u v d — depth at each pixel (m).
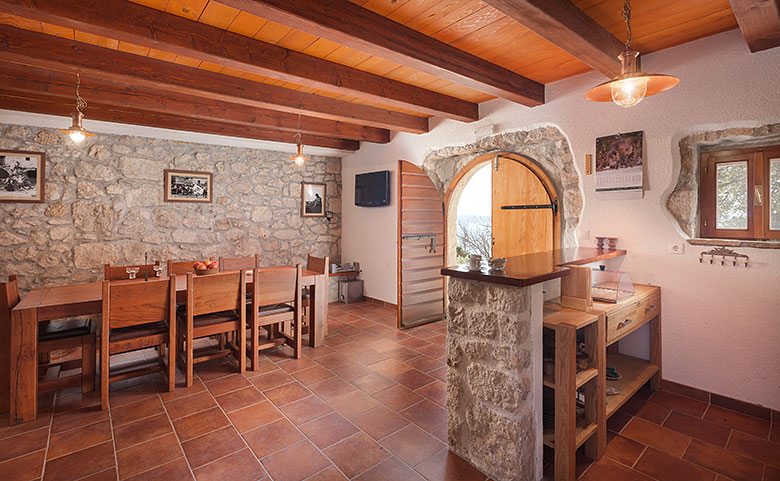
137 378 3.19
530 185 3.89
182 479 1.96
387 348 3.94
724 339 2.71
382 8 2.24
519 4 1.86
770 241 2.55
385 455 2.16
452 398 2.17
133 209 4.64
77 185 4.31
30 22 2.33
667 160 2.89
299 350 3.64
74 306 2.69
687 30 2.56
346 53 2.88
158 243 4.81
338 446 2.25
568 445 1.91
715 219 2.92
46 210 4.15
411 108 3.74
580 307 2.25
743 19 1.99
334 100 3.98
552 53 2.90
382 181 5.54
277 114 4.41
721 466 2.08
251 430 2.41
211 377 3.22
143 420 2.53
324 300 4.03
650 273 3.02
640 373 2.83
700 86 2.71
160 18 2.22
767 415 2.55
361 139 5.24
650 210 3.00
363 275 6.14
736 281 2.65
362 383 3.11
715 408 2.72
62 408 2.68
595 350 2.11
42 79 3.12
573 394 1.90
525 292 1.87
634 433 2.41
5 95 3.48
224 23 2.39
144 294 2.83
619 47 2.59
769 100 2.45
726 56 2.60
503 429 1.91
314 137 5.52
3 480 1.94
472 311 2.05
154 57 2.88
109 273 3.62
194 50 2.36
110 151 4.49
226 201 5.32
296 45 2.73
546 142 3.79
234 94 3.31
